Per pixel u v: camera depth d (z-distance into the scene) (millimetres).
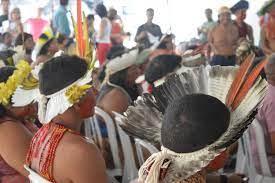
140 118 1604
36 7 9555
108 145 3623
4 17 9188
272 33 8016
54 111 1940
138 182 1443
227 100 1479
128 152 3512
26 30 9305
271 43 8023
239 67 1535
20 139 2381
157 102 1610
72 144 1918
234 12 8352
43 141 1979
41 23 9359
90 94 1985
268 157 3158
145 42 8906
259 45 8070
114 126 3611
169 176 1364
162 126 1412
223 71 1566
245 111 1409
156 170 1365
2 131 2385
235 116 1419
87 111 1981
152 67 3633
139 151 3076
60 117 1966
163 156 1376
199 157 1344
